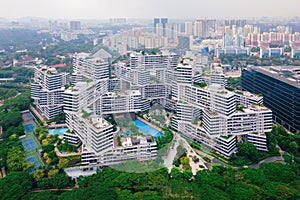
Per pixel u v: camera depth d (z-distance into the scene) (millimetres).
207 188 163125
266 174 177750
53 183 179625
